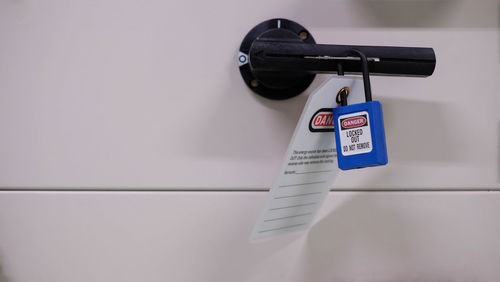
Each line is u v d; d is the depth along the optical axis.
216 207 0.57
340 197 0.58
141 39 0.57
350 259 0.58
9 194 0.55
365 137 0.45
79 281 0.55
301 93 0.58
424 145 0.60
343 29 0.59
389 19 0.59
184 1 0.57
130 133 0.56
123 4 0.57
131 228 0.56
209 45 0.57
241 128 0.57
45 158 0.56
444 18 0.60
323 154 0.51
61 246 0.55
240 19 0.57
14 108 0.56
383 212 0.59
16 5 0.56
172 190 0.57
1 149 0.56
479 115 0.60
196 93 0.57
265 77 0.54
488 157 0.60
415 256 0.59
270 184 0.57
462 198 0.60
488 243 0.60
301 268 0.57
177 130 0.57
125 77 0.56
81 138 0.56
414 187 0.59
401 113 0.59
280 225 0.53
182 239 0.56
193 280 0.56
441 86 0.60
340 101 0.49
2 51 0.56
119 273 0.56
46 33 0.56
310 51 0.49
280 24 0.57
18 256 0.55
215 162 0.57
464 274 0.59
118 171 0.56
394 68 0.51
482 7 0.60
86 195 0.56
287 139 0.58
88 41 0.56
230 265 0.57
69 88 0.56
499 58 0.60
